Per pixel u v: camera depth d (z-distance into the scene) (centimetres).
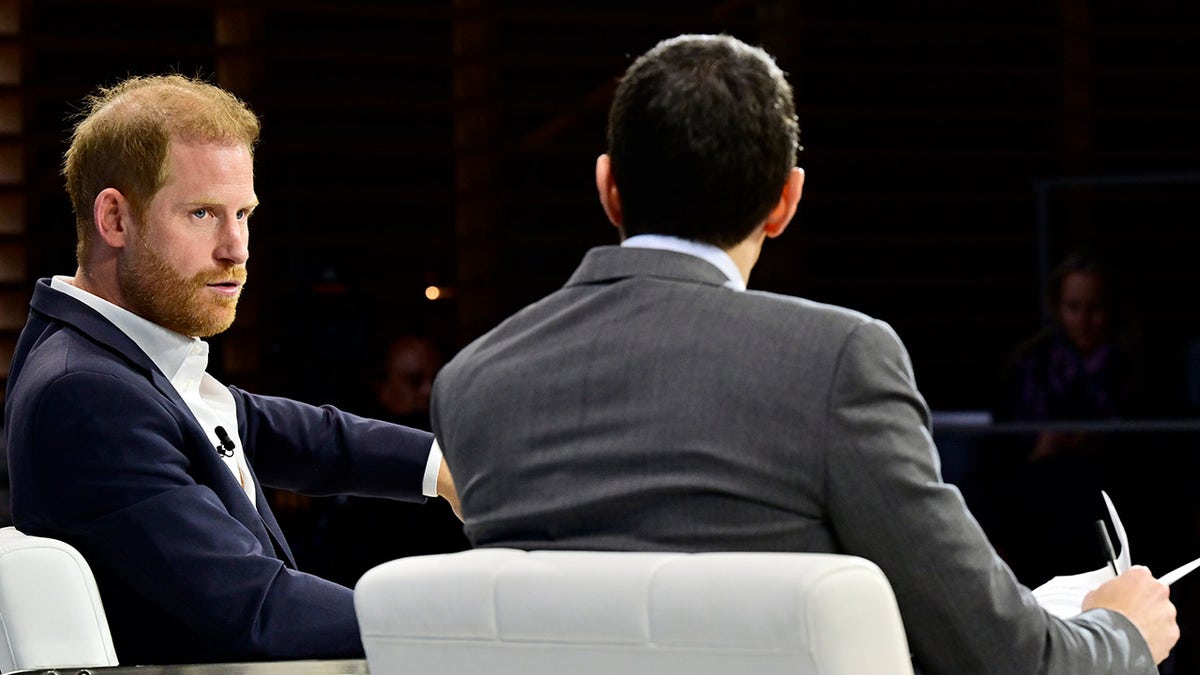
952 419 1363
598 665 344
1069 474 1211
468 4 1908
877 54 2048
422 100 1892
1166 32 2067
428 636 369
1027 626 359
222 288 556
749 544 353
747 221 381
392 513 1166
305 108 1867
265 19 1852
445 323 1870
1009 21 2075
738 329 362
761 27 1992
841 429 348
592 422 370
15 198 1697
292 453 625
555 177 1978
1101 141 2111
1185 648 1170
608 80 1998
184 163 543
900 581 353
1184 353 1734
